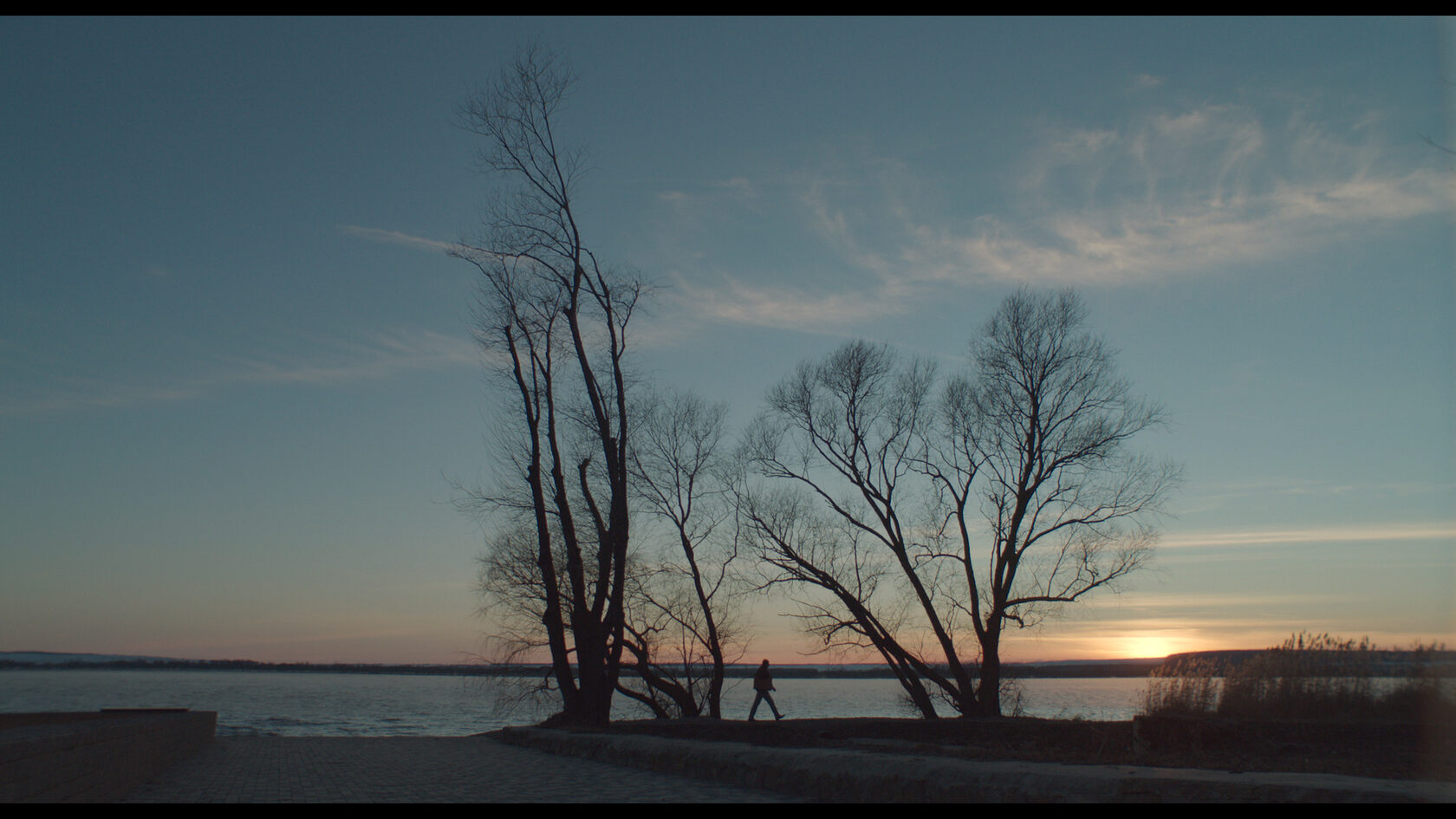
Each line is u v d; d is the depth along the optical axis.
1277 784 7.49
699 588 35.06
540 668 32.97
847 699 84.56
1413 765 11.16
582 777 14.94
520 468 30.31
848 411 33.56
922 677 33.62
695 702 35.56
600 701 26.05
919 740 16.88
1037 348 31.94
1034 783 8.73
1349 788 7.12
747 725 21.80
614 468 27.39
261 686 167.25
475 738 28.41
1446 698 16.64
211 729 24.80
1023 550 31.28
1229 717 18.78
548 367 28.55
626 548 27.31
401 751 21.50
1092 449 30.77
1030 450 31.45
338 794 12.59
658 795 12.26
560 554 32.06
